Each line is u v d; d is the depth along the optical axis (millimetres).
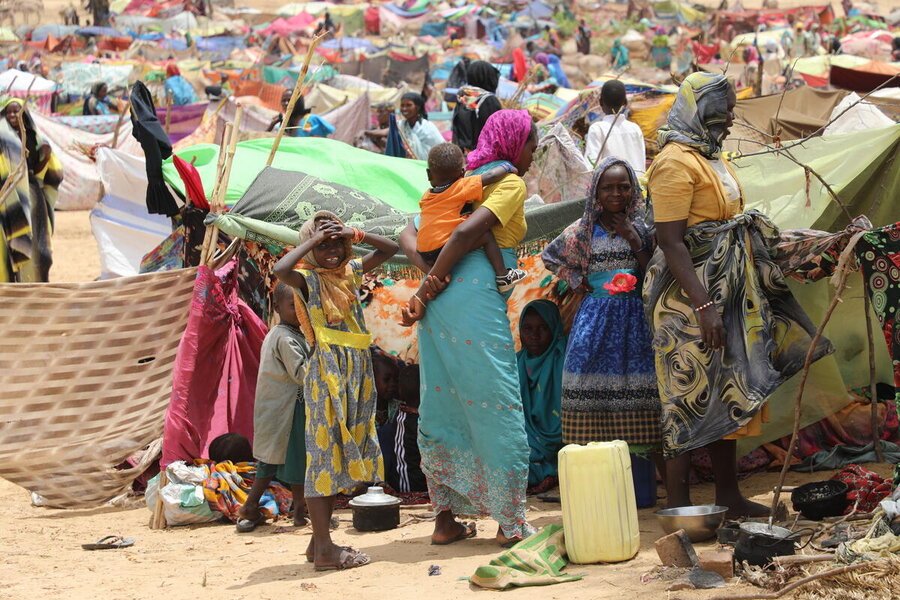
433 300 8703
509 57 53094
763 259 8797
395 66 51094
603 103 14633
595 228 9445
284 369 9664
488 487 8680
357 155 13766
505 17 79938
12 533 10250
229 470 10703
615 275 9320
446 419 8867
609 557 7973
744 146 14242
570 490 8039
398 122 20188
